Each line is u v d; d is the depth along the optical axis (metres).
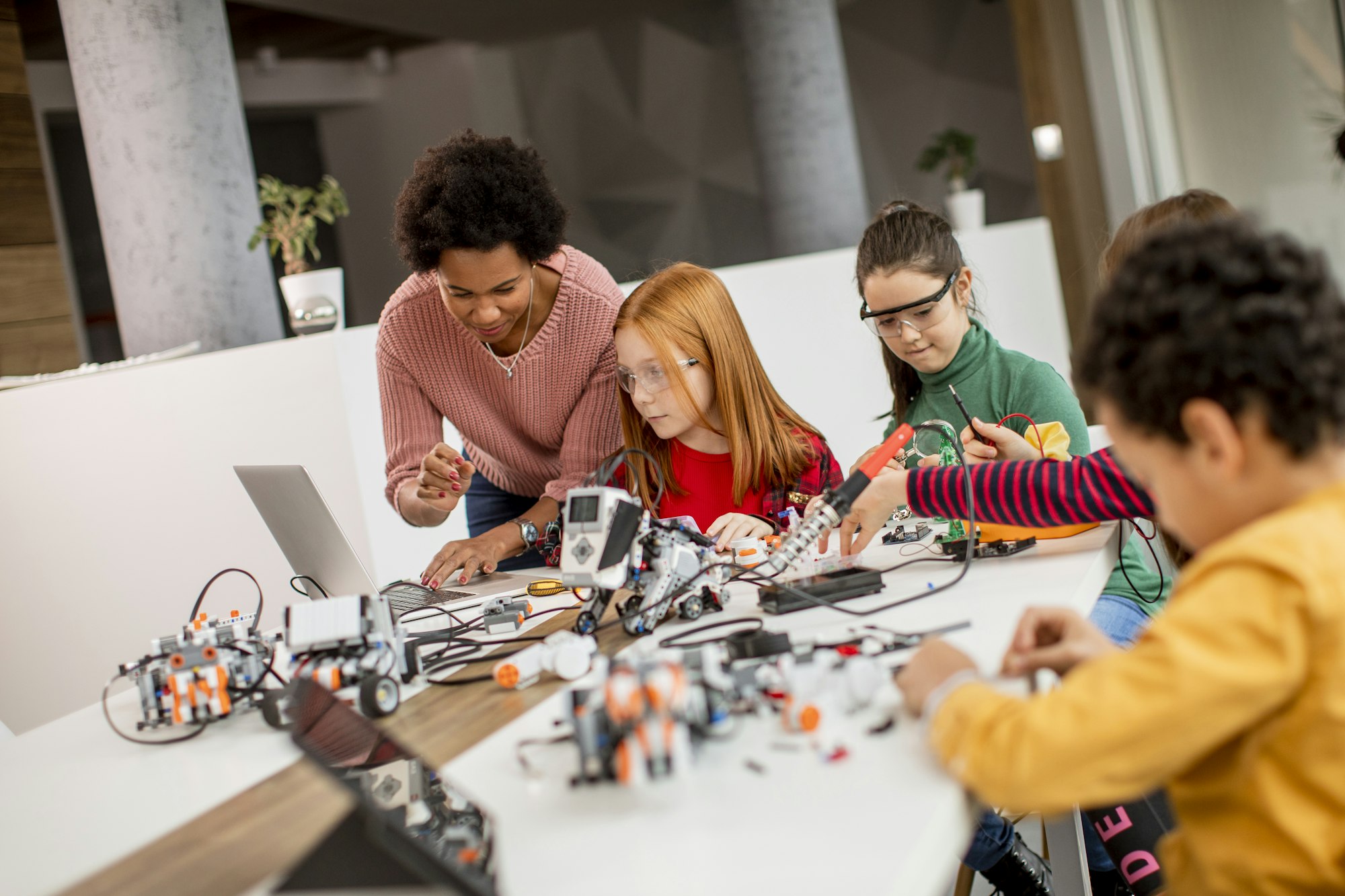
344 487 2.53
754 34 5.00
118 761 0.97
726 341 1.54
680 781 0.65
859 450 3.11
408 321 1.75
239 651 1.03
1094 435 1.80
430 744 0.81
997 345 1.65
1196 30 4.56
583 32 7.95
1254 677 0.54
